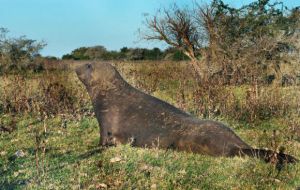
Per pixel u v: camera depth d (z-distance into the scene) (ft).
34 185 22.48
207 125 26.94
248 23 69.87
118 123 29.32
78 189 21.68
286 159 24.09
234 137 26.25
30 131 35.78
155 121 28.37
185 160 25.08
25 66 92.63
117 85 30.86
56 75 62.64
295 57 64.13
